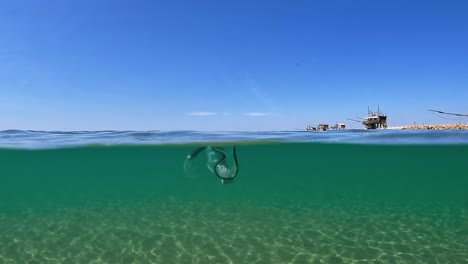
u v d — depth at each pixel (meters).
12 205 15.68
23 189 36.66
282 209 13.62
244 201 17.50
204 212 12.70
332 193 26.69
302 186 38.59
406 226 10.05
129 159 25.89
